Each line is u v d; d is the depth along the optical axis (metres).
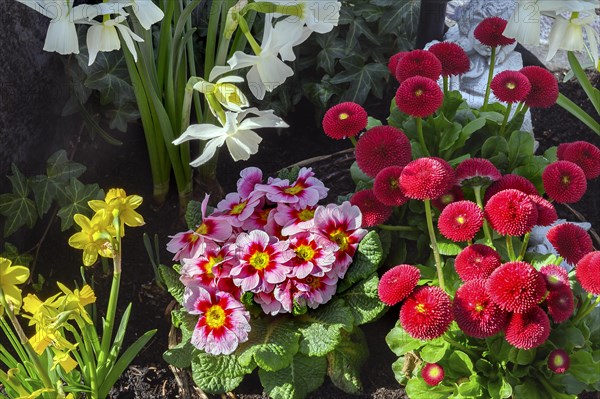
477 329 0.68
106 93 0.90
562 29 0.72
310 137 0.99
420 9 0.95
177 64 0.84
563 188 0.73
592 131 1.00
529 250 0.83
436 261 0.74
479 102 0.95
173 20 0.90
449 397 0.74
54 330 0.67
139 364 0.81
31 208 0.85
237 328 0.76
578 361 0.73
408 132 0.83
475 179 0.74
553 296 0.70
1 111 0.82
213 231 0.80
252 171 0.84
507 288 0.67
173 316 0.80
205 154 0.69
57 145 0.94
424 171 0.71
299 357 0.78
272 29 0.67
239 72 0.91
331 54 0.97
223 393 0.79
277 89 0.97
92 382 0.73
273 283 0.77
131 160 0.95
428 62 0.79
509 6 0.93
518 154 0.82
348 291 0.80
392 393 0.79
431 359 0.73
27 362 0.72
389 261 0.82
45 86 0.89
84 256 0.71
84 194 0.86
